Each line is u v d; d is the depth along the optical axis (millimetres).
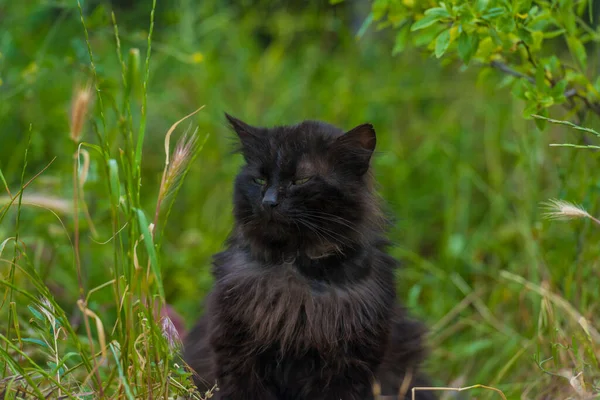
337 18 8172
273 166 3719
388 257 3918
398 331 4141
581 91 4410
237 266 3816
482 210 7082
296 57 8734
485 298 6027
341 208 3680
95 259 5848
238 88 7852
